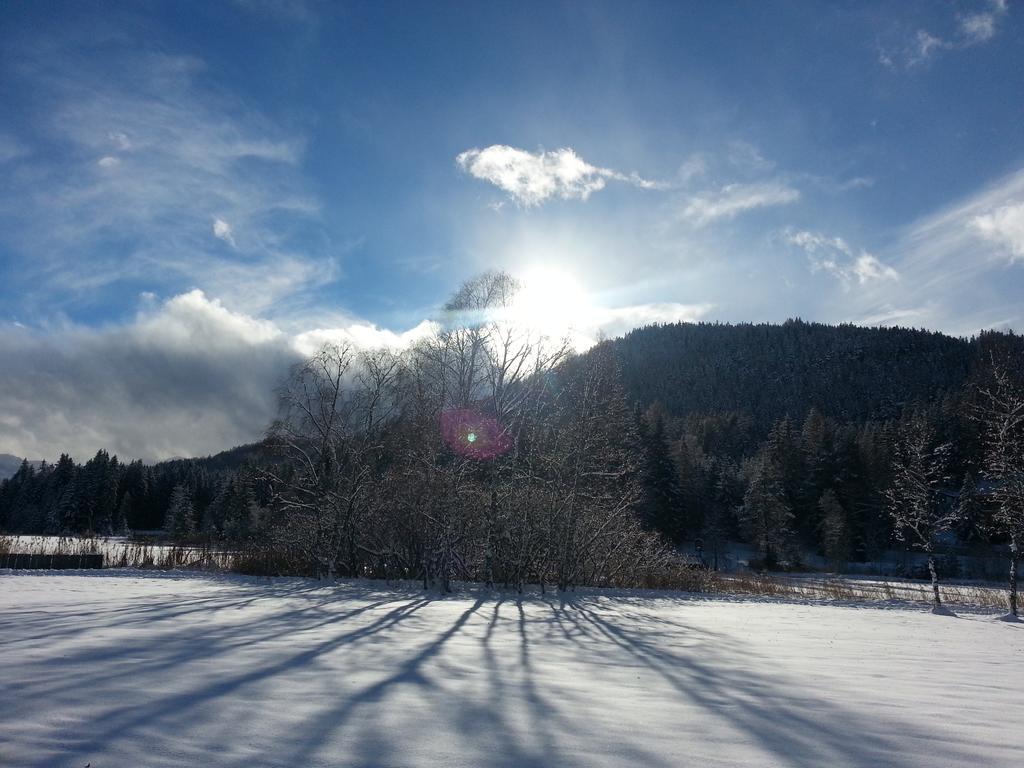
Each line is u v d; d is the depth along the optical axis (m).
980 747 4.45
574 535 23.09
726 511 60.62
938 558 46.19
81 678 5.69
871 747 4.39
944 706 5.77
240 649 7.56
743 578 34.56
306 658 7.09
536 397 26.22
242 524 37.62
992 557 47.28
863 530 56.44
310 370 25.77
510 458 24.33
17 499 82.81
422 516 21.78
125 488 84.44
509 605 16.25
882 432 60.72
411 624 11.16
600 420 24.47
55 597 13.79
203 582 19.75
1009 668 8.48
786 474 61.84
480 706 5.13
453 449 24.30
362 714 4.75
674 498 51.53
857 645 10.63
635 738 4.43
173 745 3.93
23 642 7.70
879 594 28.41
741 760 4.04
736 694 6.05
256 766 3.62
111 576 20.89
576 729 4.59
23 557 23.42
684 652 9.02
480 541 22.62
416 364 25.66
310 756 3.82
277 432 25.66
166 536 59.28
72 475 76.38
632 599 20.23
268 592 16.95
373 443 26.06
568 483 23.23
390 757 3.85
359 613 12.63
